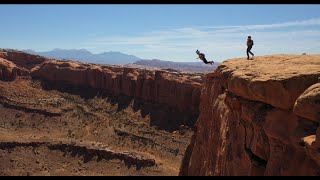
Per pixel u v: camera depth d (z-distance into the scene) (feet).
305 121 54.34
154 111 294.25
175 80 288.71
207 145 107.96
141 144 256.52
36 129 290.97
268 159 63.67
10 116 312.29
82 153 236.84
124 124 289.53
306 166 53.93
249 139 70.90
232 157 77.71
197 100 273.13
